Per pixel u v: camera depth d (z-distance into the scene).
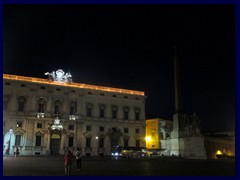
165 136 68.06
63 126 78.25
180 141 59.66
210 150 57.44
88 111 83.31
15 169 28.16
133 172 25.20
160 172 25.20
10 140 66.94
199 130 57.59
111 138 84.19
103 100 86.12
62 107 79.81
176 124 61.69
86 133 81.00
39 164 36.97
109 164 37.78
